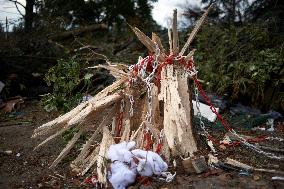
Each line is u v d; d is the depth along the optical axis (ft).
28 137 20.71
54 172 14.88
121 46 45.27
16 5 44.52
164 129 13.79
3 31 38.55
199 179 12.91
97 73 32.73
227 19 40.32
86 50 39.73
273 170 14.01
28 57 35.09
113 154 13.00
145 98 15.02
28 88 33.94
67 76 20.43
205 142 16.75
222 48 32.50
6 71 33.78
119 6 55.16
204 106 23.70
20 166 15.76
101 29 47.93
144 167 12.55
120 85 15.51
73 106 19.85
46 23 42.06
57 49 37.50
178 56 15.53
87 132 18.25
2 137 20.98
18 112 28.68
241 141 17.78
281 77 27.71
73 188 13.12
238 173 13.58
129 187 12.46
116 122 14.99
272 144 19.16
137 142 14.08
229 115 25.94
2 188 13.51
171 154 14.35
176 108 13.97
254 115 26.16
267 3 35.94
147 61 15.23
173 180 12.82
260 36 31.42
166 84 14.76
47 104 21.04
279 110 27.25
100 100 14.65
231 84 29.27
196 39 36.73
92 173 13.85
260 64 28.19
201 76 31.60
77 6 52.16
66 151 14.64
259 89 27.86
